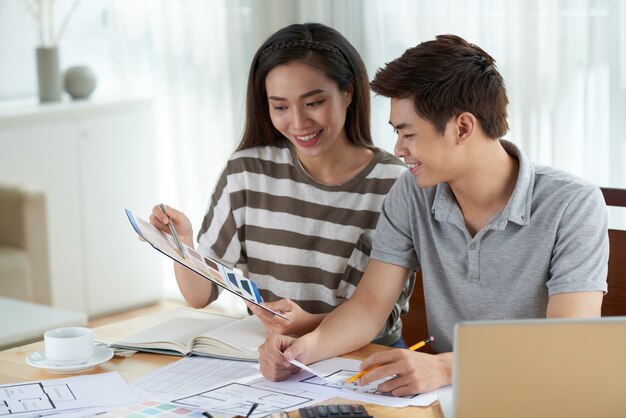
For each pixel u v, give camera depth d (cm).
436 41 176
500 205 185
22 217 409
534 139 340
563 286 176
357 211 215
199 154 447
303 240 218
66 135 423
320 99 206
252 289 189
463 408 137
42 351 187
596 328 134
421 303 221
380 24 372
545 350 135
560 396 137
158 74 455
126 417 153
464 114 173
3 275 402
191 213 456
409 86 171
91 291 439
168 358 185
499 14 343
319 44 206
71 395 163
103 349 186
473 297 189
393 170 216
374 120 376
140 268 458
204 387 168
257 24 409
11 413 155
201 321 201
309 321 196
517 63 341
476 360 135
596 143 329
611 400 137
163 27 448
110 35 468
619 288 202
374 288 197
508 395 137
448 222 189
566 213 180
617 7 318
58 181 423
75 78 443
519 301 185
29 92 447
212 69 435
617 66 321
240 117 425
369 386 167
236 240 224
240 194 222
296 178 219
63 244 427
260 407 157
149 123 453
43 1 446
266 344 176
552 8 331
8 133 405
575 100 332
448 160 176
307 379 172
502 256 185
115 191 444
